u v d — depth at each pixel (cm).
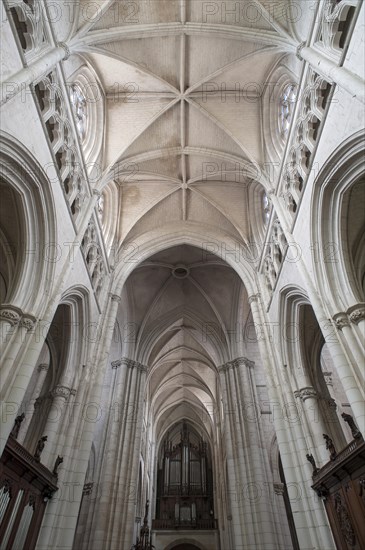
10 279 932
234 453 1723
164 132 1590
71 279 1125
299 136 1107
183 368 3005
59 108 1009
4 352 739
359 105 745
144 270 2173
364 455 809
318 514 1005
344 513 906
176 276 2208
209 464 3438
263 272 1591
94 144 1431
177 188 1839
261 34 1164
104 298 1518
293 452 1124
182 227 1928
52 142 973
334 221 938
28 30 807
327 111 882
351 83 734
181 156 1712
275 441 1831
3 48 673
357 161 830
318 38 947
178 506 3155
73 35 1040
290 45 1096
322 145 920
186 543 2928
